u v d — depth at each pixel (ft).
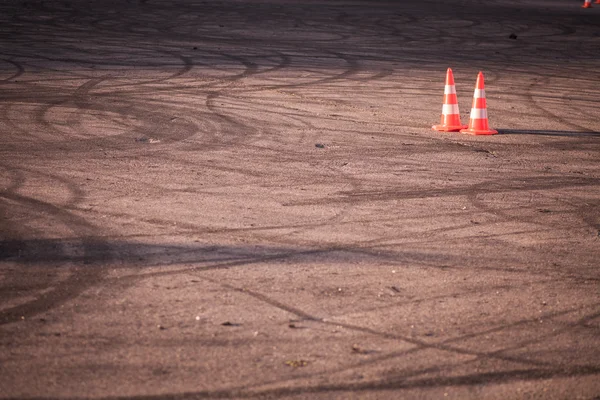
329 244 20.90
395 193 26.13
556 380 14.05
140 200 24.44
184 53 60.44
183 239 20.97
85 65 53.47
